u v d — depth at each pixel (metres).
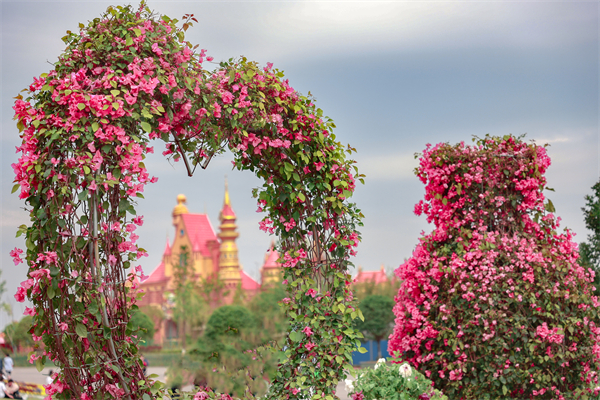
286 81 4.17
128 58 3.24
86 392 3.18
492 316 5.37
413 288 5.97
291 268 4.36
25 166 3.11
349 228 4.43
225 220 59.19
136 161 3.18
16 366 32.56
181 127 3.62
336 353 4.20
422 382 4.96
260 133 4.15
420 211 6.23
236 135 3.92
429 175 6.02
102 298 3.06
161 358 31.31
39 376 27.48
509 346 5.44
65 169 3.04
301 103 4.25
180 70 3.48
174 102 3.49
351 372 4.45
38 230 3.06
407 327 5.97
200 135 3.74
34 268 3.11
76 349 3.12
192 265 54.38
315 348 4.22
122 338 3.24
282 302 4.36
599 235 8.16
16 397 12.70
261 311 28.50
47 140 3.12
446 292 5.75
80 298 3.11
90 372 3.12
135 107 3.23
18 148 3.15
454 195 5.95
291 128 4.22
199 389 4.07
